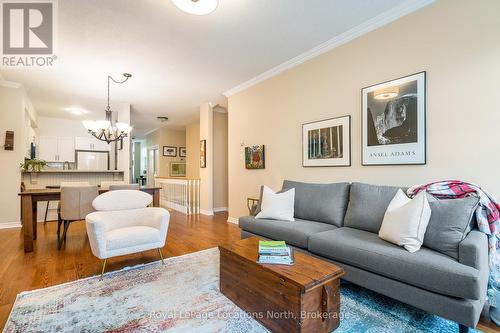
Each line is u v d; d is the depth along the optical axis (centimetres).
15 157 443
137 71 389
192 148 800
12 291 208
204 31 283
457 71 219
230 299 196
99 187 426
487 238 177
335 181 315
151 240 259
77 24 267
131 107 602
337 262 209
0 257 288
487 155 203
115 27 273
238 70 394
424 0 234
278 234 259
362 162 284
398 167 256
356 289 216
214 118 631
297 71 362
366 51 281
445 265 152
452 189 202
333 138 315
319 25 277
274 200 303
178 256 294
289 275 151
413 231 179
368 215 237
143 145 1088
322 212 278
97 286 218
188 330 160
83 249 317
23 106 452
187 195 604
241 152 468
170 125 827
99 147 762
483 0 206
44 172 507
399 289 171
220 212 613
